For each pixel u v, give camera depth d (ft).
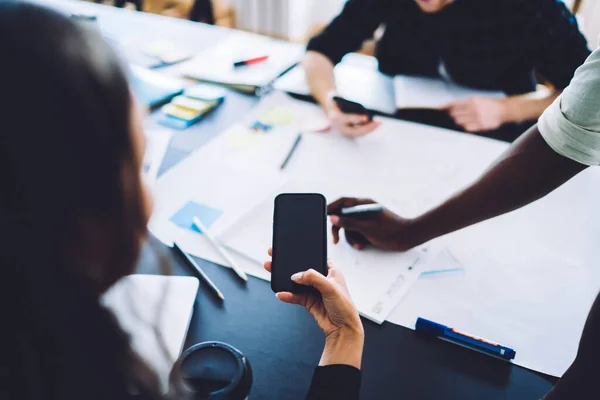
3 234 0.86
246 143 2.82
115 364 1.05
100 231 0.98
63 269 0.93
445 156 2.75
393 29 3.89
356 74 3.56
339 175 2.59
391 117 3.08
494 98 3.23
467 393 1.56
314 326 1.78
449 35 3.77
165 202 2.36
